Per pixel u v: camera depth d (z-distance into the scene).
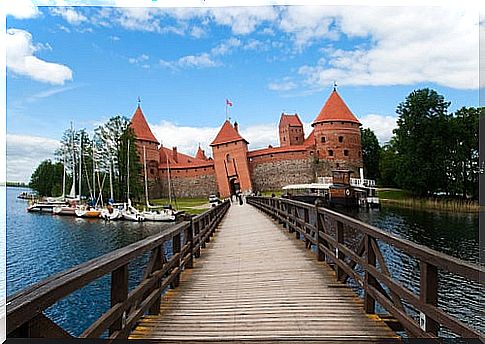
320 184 48.97
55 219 41.34
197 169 64.00
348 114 62.53
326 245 6.84
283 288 5.35
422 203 43.81
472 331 2.24
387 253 17.19
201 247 9.24
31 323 1.78
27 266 19.27
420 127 46.84
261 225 14.02
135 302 3.47
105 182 54.41
